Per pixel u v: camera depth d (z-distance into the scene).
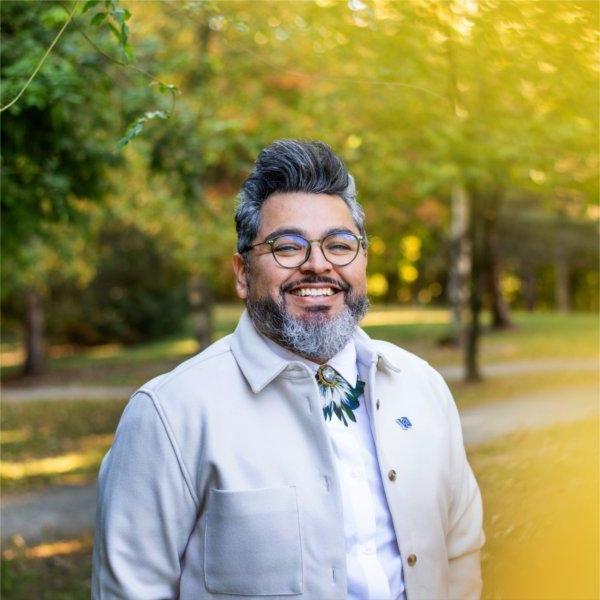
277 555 1.66
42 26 4.64
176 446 1.73
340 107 7.98
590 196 7.88
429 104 6.49
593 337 17.73
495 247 19.55
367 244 1.87
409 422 1.88
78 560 5.89
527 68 4.26
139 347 25.66
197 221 12.03
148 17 8.91
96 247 20.58
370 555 1.74
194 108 8.13
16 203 5.63
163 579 1.74
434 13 3.97
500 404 9.09
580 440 4.41
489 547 3.12
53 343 25.84
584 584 2.70
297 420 1.77
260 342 1.82
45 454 10.94
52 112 4.85
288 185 1.77
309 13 5.60
